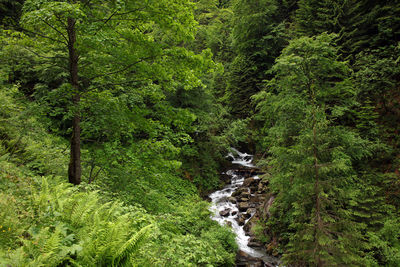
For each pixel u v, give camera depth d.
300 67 9.12
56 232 2.51
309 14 15.41
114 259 2.83
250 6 19.88
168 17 4.84
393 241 6.38
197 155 15.22
